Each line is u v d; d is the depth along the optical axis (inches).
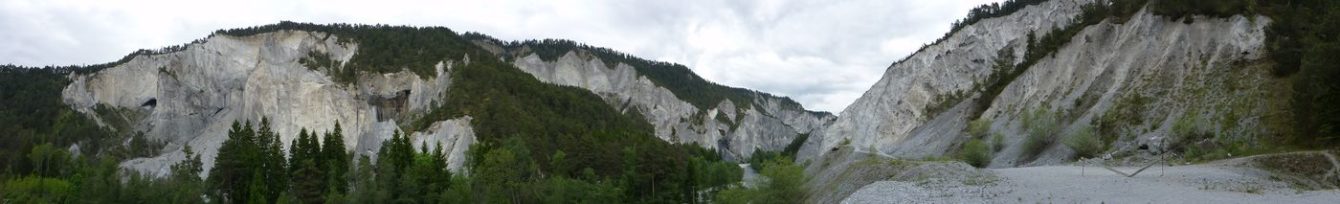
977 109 4175.7
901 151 4451.3
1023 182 1514.5
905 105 5344.5
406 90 5984.3
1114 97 2871.6
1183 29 2935.5
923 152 4072.3
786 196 2234.3
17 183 3457.2
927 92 5364.2
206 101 7470.5
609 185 2746.1
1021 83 3853.3
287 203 2674.7
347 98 5999.0
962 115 4210.1
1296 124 2018.9
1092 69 3363.7
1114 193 1334.9
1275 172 1642.5
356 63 6333.7
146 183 2992.1
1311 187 1489.9
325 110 5935.0
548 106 5664.4
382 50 6525.6
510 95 5305.1
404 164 3181.6
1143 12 3255.4
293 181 3024.1
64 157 4439.0
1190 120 2353.6
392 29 7278.5
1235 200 1225.4
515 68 6939.0
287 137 5866.1
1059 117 3097.9
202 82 7529.5
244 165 3080.7
